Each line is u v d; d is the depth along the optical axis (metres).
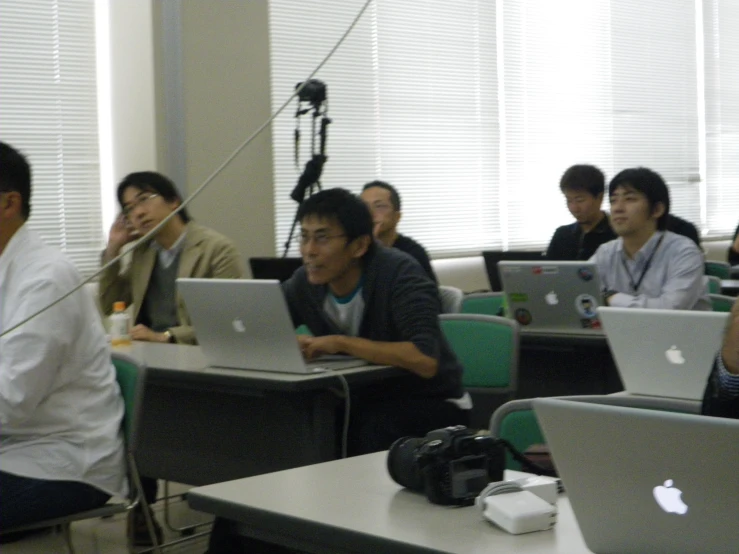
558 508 1.36
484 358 3.05
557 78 6.92
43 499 2.17
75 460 2.21
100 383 2.28
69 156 4.77
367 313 2.68
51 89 4.71
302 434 2.53
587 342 3.37
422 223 6.20
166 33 4.81
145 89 4.80
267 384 2.44
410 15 6.11
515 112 6.68
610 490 1.09
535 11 6.77
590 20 7.11
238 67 5.11
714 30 8.05
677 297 3.47
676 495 1.03
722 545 1.01
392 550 1.21
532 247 6.80
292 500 1.41
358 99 5.87
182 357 2.93
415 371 2.58
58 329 2.14
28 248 2.22
